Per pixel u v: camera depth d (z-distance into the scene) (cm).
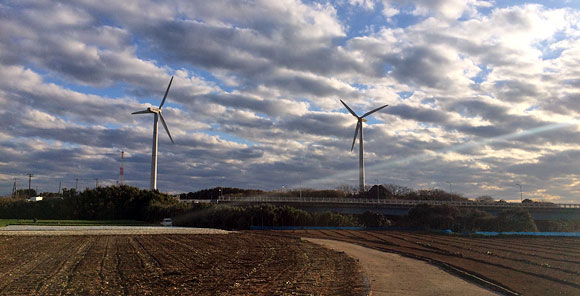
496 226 11188
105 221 13412
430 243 7206
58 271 3606
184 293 2734
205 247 5816
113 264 4041
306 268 3891
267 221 11050
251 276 3409
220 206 11738
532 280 3319
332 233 9506
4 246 5591
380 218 12319
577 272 3828
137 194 14775
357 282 3133
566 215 13262
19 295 2681
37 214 13988
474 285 3081
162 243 6275
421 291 2816
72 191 14775
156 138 14588
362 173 16375
